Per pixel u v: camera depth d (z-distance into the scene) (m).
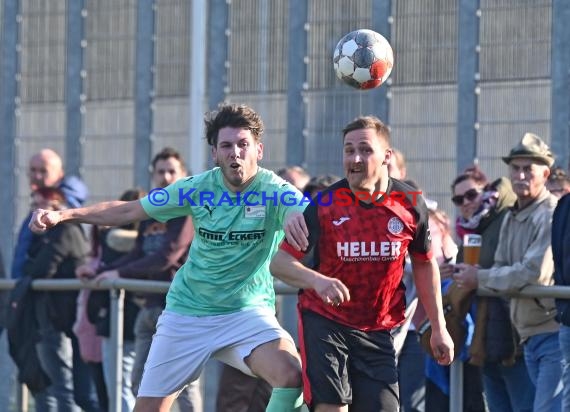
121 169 45.22
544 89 37.00
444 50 38.75
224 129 14.57
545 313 16.08
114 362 19.12
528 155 16.20
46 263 20.09
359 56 15.98
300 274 13.21
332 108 40.66
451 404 16.58
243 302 15.00
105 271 19.31
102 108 45.78
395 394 13.91
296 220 13.43
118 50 45.59
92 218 15.20
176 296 15.32
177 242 18.84
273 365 14.40
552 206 16.25
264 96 42.25
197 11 41.25
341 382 13.66
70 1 46.53
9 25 47.69
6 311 20.66
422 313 18.05
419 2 39.19
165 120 44.50
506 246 16.66
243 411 17.67
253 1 42.62
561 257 15.57
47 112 46.84
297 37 41.47
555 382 16.06
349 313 13.80
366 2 40.38
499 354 16.22
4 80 47.69
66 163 46.34
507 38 37.59
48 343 20.22
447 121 38.59
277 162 41.75
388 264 13.67
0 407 21.78
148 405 15.34
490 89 37.91
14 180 46.88
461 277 16.14
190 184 15.06
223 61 43.06
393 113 39.59
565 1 36.31
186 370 15.17
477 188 17.83
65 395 20.33
